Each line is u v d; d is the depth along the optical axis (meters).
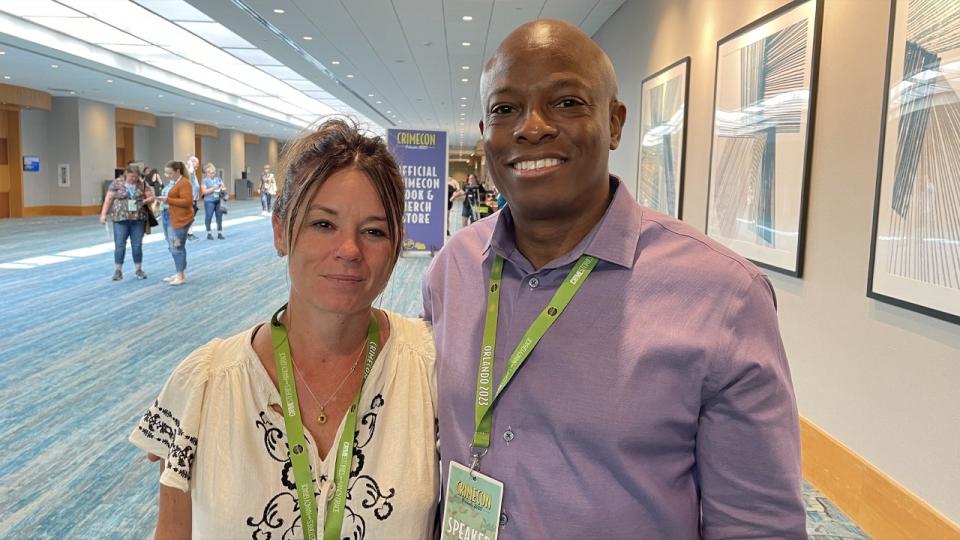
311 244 1.10
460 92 14.79
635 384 1.05
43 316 6.46
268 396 1.12
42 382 4.52
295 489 1.10
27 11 9.73
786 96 3.42
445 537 1.16
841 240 2.97
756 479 1.03
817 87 3.16
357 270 1.10
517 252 1.22
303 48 9.76
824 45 3.11
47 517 2.79
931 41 2.33
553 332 1.13
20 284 8.12
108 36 11.36
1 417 3.89
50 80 15.09
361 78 12.88
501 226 1.23
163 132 23.75
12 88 16.28
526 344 1.13
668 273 1.10
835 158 3.02
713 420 1.05
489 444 1.14
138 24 10.36
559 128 1.08
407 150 10.44
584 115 1.09
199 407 1.11
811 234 3.23
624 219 1.15
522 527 1.08
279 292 8.00
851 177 2.90
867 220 2.78
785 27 3.43
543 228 1.17
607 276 1.13
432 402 1.23
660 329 1.06
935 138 2.31
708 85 4.67
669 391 1.04
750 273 1.08
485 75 1.18
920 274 2.40
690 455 1.08
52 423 3.81
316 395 1.16
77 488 3.05
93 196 19.59
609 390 1.06
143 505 2.91
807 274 3.26
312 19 7.89
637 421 1.04
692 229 1.16
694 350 1.04
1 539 2.62
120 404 4.12
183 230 8.34
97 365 4.91
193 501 1.11
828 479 3.07
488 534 1.11
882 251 2.63
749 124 3.87
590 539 1.05
